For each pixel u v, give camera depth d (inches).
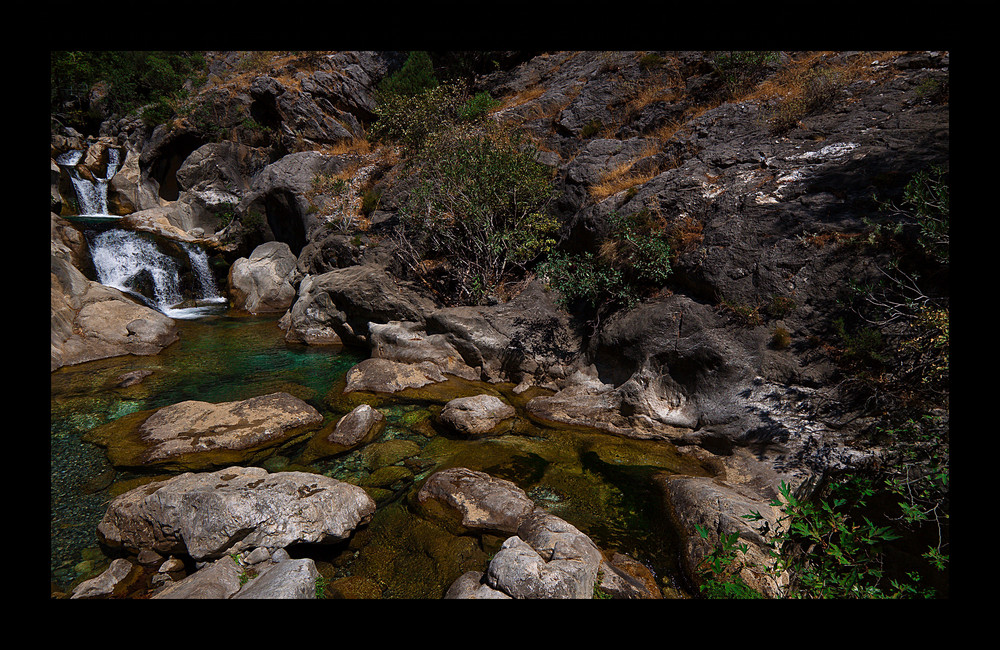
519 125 556.1
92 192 788.0
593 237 371.6
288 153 756.6
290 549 175.2
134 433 266.4
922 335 203.6
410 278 483.8
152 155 812.0
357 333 453.1
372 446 257.0
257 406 289.6
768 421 230.7
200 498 170.2
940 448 181.3
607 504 205.0
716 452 239.6
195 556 160.7
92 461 242.4
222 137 818.8
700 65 473.1
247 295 603.8
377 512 201.5
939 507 163.2
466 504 195.9
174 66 946.1
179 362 402.9
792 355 246.7
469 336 356.5
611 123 502.9
